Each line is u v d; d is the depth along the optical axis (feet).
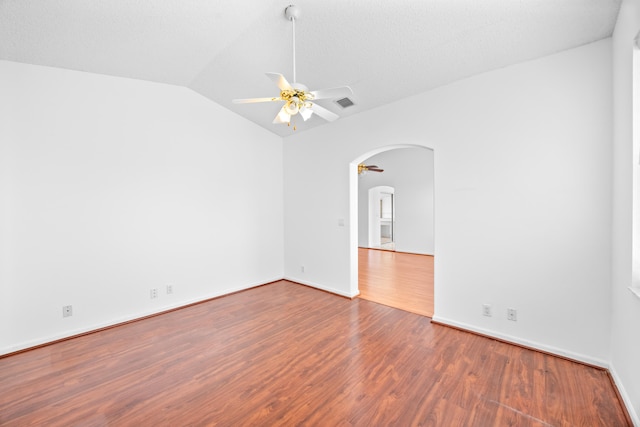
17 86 8.54
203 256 12.87
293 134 15.72
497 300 8.82
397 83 10.12
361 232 29.09
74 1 6.84
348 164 13.07
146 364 7.68
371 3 7.07
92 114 9.89
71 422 5.63
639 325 5.28
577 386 6.52
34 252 8.84
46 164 9.01
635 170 5.58
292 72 10.23
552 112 7.76
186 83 11.85
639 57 5.49
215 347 8.60
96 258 9.98
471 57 8.38
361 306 12.05
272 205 15.87
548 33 7.16
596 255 7.22
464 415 5.71
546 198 7.89
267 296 13.48
